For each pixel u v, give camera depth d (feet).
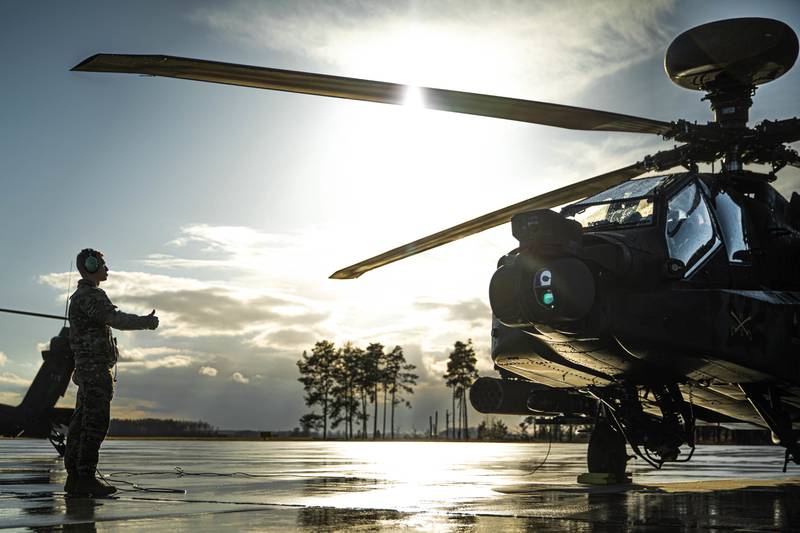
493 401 26.53
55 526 12.14
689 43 22.52
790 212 25.21
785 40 21.89
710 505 16.34
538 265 19.77
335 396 294.05
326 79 15.19
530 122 19.63
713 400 25.25
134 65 13.75
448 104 17.47
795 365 22.17
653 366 21.95
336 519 13.28
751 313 21.42
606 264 20.49
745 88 22.99
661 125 21.79
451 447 122.52
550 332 20.63
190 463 39.73
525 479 27.22
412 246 23.27
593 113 19.44
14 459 42.91
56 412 51.52
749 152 23.49
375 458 55.16
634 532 11.93
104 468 32.27
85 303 18.80
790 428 22.86
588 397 26.40
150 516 13.61
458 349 279.28
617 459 24.66
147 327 19.15
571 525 12.76
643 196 22.62
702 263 21.98
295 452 73.67
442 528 12.13
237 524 12.48
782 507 15.97
